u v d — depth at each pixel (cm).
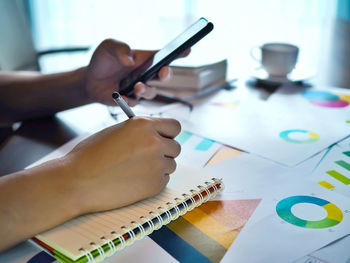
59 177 47
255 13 284
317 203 51
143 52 90
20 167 62
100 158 49
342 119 80
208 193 52
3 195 45
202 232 46
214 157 66
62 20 280
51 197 46
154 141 51
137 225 45
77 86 86
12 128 111
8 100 86
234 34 178
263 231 46
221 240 45
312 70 111
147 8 286
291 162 63
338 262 41
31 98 86
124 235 44
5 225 43
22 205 44
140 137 51
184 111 87
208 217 49
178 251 44
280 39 166
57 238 43
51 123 81
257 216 49
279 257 42
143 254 43
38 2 273
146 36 144
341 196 53
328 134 73
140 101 93
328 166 62
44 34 281
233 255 43
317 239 44
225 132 75
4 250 44
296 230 46
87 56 116
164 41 129
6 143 72
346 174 59
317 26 193
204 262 42
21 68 140
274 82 103
